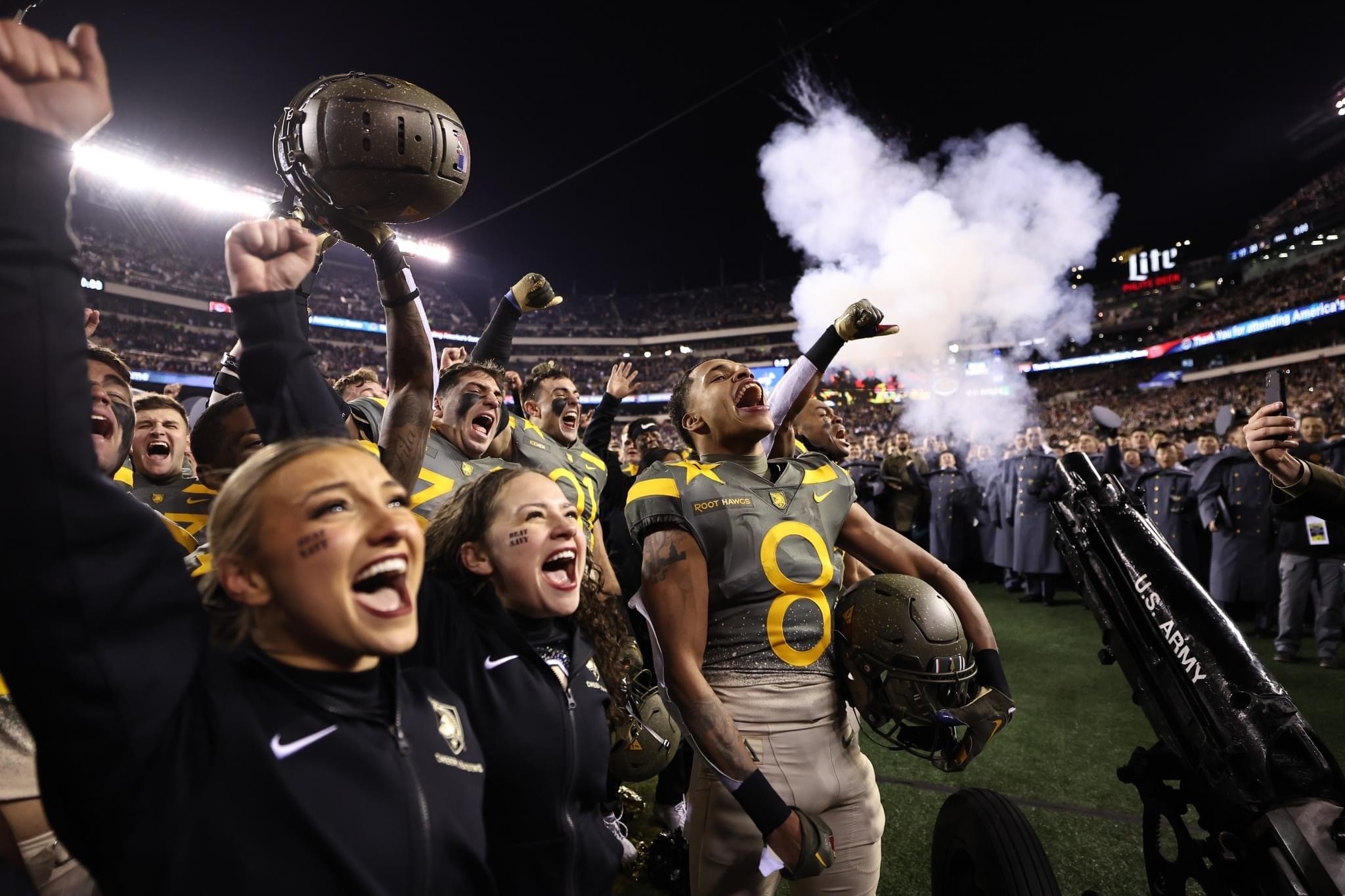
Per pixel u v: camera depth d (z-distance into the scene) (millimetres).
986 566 10852
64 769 854
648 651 3383
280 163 1375
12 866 1151
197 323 37406
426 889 959
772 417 2506
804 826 1576
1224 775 1688
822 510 2053
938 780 3883
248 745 883
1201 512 7203
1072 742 4355
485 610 1390
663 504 1879
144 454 2898
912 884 2906
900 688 1786
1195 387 42469
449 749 1099
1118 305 58000
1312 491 2111
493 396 2803
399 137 1311
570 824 1381
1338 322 36344
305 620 922
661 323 57969
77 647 837
